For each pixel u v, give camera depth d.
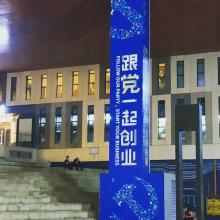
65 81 35.75
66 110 35.38
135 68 14.53
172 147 31.75
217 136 30.86
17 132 36.47
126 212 14.02
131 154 14.22
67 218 15.49
